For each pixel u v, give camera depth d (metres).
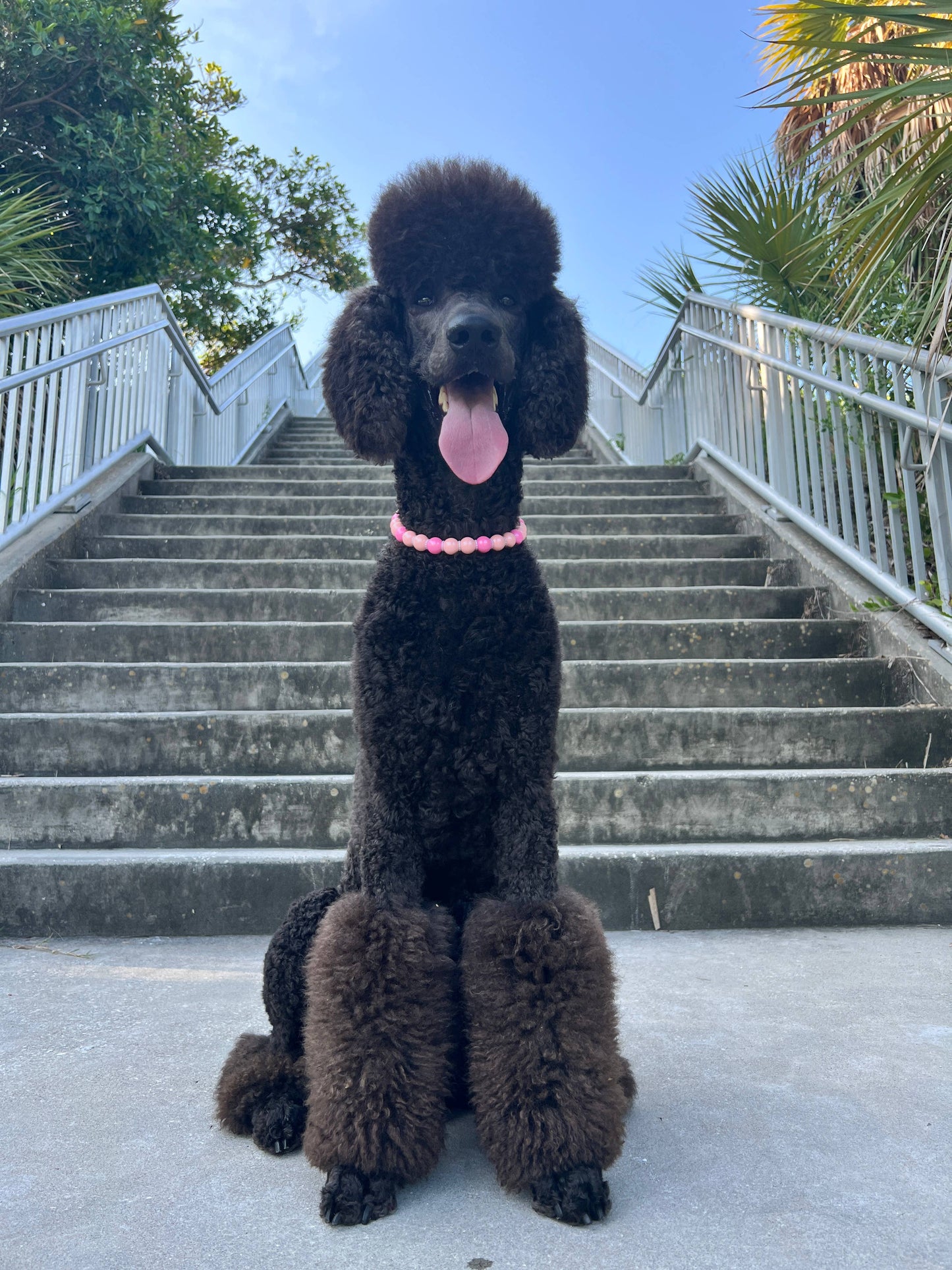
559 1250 0.95
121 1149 1.18
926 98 2.62
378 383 1.25
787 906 2.13
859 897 2.13
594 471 4.90
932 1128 1.20
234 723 2.52
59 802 2.27
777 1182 1.08
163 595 3.17
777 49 3.52
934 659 2.72
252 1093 1.23
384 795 1.14
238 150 10.23
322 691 2.76
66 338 3.74
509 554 1.19
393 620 1.17
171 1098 1.31
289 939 1.26
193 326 8.59
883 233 2.37
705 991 1.70
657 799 2.34
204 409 5.73
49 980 1.78
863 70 3.51
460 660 1.14
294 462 6.47
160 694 2.74
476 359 1.17
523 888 1.13
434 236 1.27
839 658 2.90
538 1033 1.07
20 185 4.75
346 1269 0.92
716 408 4.68
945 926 2.14
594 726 2.59
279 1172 1.13
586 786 2.33
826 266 3.65
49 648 2.94
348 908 1.13
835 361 3.44
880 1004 1.63
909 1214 1.01
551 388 1.30
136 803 2.28
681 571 3.55
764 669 2.83
